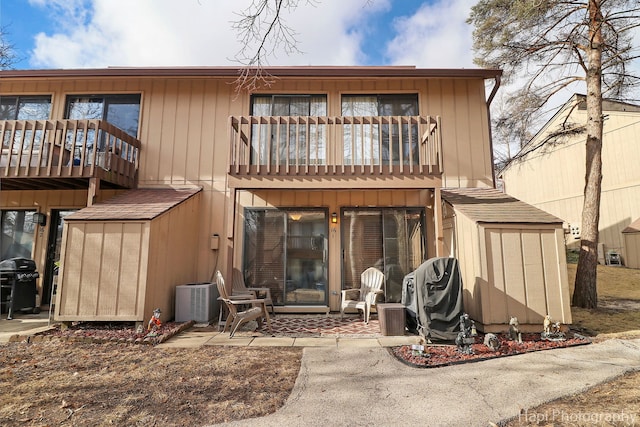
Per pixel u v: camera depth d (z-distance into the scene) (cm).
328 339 489
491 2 732
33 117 761
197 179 735
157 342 459
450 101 755
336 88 760
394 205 720
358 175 612
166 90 762
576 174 1369
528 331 499
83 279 511
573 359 399
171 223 595
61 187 709
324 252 707
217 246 707
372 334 518
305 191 725
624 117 1195
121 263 514
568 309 500
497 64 769
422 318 468
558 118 1388
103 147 722
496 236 514
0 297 611
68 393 307
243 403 290
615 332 515
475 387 322
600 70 711
